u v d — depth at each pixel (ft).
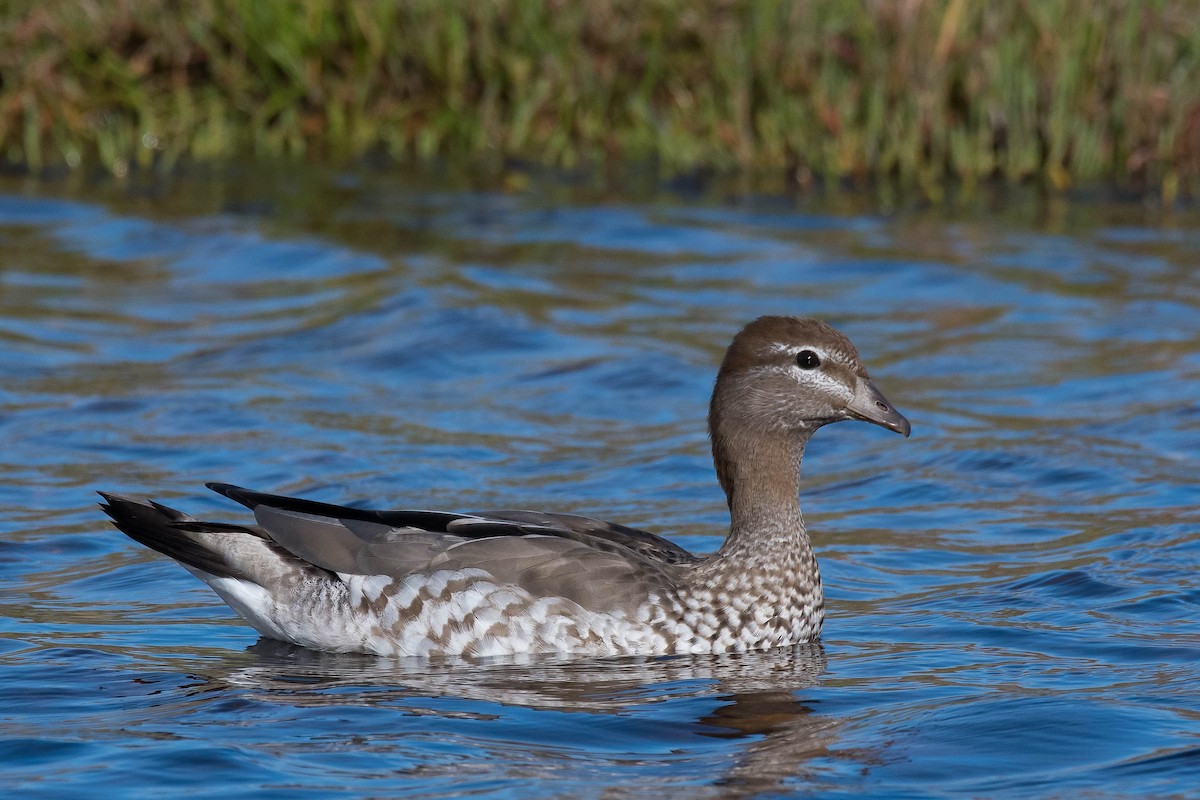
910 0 75.77
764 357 33.40
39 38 76.84
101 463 43.98
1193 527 38.99
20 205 69.21
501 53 78.07
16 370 51.42
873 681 30.25
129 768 25.70
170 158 75.61
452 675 30.78
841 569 37.45
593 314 57.98
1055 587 35.53
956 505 41.60
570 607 31.78
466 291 59.77
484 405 49.65
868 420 33.12
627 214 70.28
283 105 77.97
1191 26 76.69
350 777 25.45
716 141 77.20
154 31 77.05
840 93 76.59
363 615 32.14
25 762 25.96
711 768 25.93
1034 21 76.59
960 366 53.06
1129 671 30.25
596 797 24.71
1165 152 75.82
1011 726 27.45
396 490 42.24
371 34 77.56
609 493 42.52
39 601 34.73
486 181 74.69
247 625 33.99
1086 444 45.75
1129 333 56.13
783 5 77.77
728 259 64.69
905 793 24.91
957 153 76.02
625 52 77.97
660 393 50.72
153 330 56.08
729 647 32.35
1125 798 24.54
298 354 54.03
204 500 41.50
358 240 65.87
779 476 33.37
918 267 63.62
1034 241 67.41
